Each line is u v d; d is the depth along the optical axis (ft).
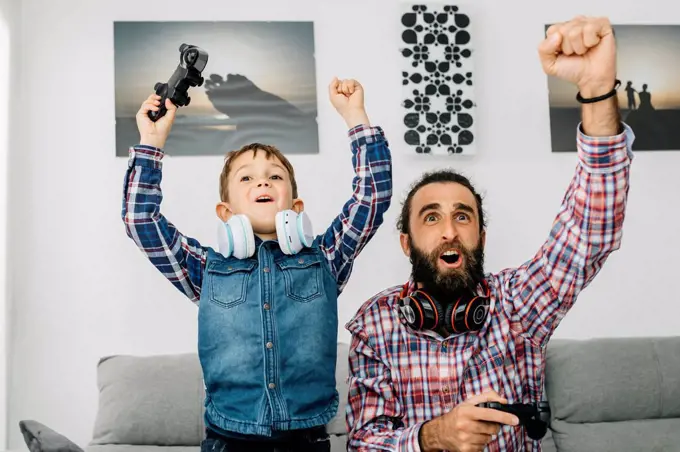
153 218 4.94
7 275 8.93
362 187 5.20
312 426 4.58
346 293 9.45
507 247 9.82
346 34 9.96
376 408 4.72
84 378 9.11
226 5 9.84
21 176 9.29
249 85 9.70
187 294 5.18
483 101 10.06
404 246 5.42
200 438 7.66
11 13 9.18
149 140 4.98
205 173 9.49
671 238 10.10
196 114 9.56
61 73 9.52
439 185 5.19
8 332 8.89
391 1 10.07
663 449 7.64
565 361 8.13
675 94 10.34
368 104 9.86
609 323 9.84
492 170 9.94
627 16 10.43
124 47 9.61
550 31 3.64
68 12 9.62
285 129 9.67
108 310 9.24
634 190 10.12
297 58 9.82
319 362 4.69
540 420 4.01
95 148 9.45
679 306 9.98
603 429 7.84
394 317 4.95
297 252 4.94
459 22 10.07
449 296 4.96
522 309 4.80
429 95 9.89
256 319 4.66
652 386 8.02
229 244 4.77
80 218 9.33
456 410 3.94
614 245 4.23
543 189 9.98
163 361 8.12
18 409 8.97
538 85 10.14
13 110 9.23
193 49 4.89
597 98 3.76
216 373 4.61
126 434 7.59
